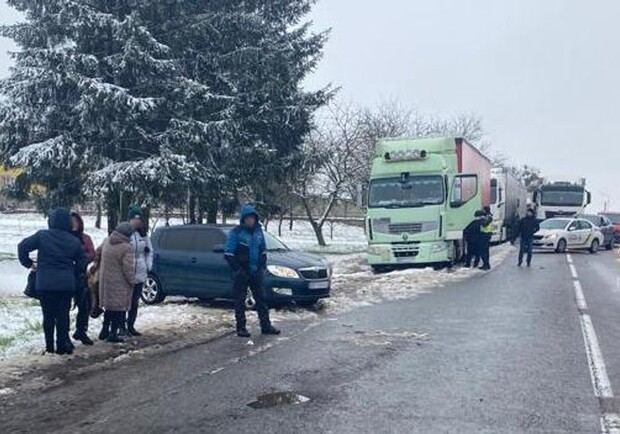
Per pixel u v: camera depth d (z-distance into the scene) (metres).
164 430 5.68
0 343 9.27
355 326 10.84
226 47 28.33
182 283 13.33
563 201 37.31
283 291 12.29
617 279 18.44
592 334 10.12
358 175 38.25
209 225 13.52
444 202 20.27
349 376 7.54
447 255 20.39
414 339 9.70
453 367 7.96
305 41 30.14
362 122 42.00
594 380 7.37
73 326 10.76
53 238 8.45
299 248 34.25
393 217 20.47
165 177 23.08
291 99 29.09
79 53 23.52
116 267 9.33
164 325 10.72
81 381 7.39
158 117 25.08
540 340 9.62
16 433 5.68
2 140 24.62
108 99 22.38
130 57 23.06
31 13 25.73
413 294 15.02
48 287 8.34
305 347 9.17
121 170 22.84
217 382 7.29
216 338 9.88
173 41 26.06
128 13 25.12
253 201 30.72
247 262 10.09
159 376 7.58
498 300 13.93
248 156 27.50
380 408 6.30
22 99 24.11
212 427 5.75
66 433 5.65
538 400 6.58
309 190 38.97
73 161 23.38
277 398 6.66
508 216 37.34
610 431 5.64
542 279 18.19
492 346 9.19
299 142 30.44
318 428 5.71
